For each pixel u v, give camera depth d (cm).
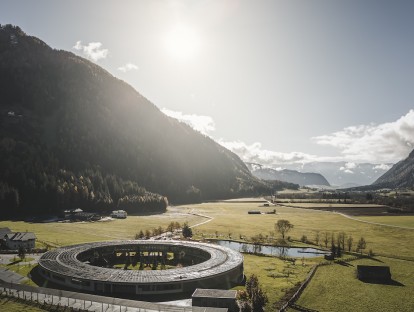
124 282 9969
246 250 16525
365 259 14650
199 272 10988
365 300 9825
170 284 10094
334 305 9431
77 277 10344
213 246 14538
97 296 9262
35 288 9756
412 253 15800
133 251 14688
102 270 11012
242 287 10762
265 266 13388
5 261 13038
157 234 19662
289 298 9781
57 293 9462
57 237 18300
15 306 8569
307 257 15225
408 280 11744
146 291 9994
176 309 8631
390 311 9131
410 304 9600
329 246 17550
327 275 12200
